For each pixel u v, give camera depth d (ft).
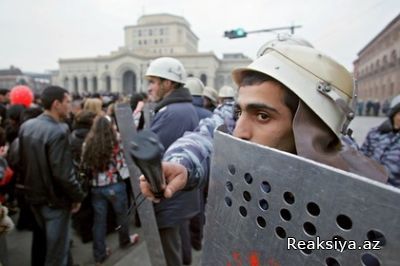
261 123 2.22
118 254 10.72
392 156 9.00
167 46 230.27
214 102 15.74
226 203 1.94
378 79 89.92
